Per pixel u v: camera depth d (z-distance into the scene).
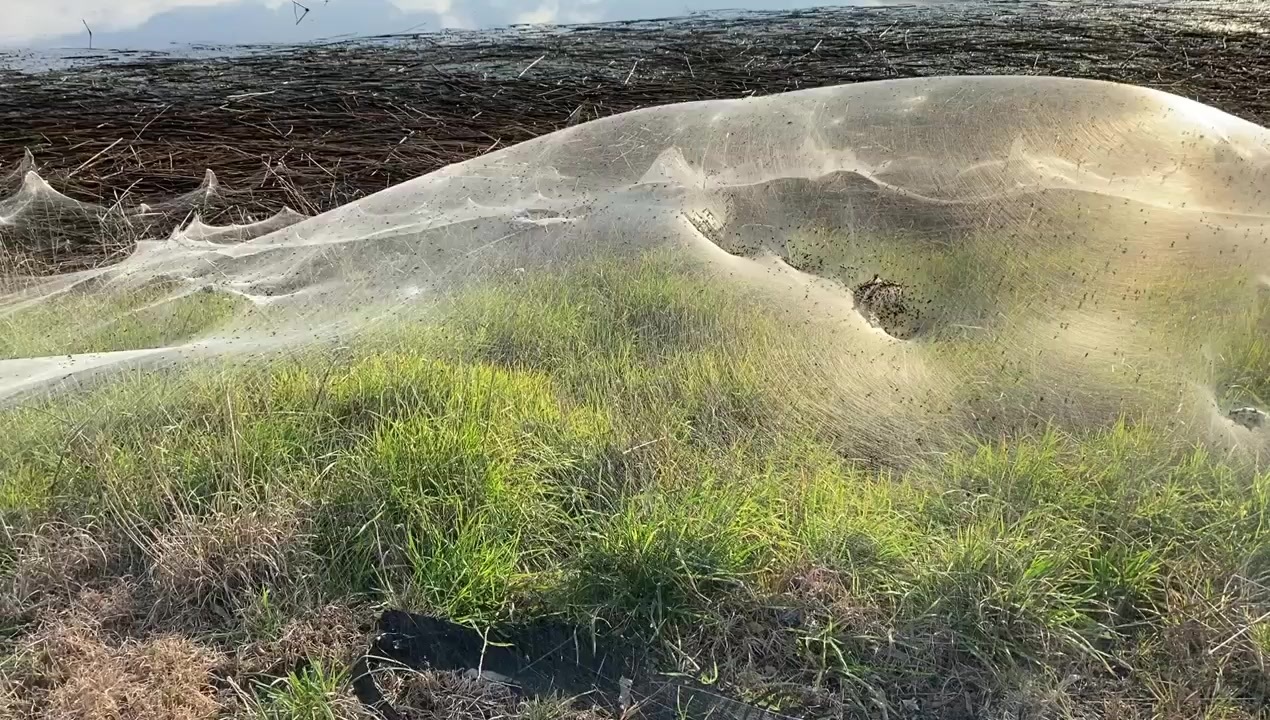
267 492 3.49
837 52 11.42
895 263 5.37
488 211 6.32
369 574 3.28
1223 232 4.99
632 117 7.35
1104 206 5.30
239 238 6.59
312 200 7.34
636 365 4.50
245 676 2.92
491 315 4.99
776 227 5.87
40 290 5.79
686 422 4.05
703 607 3.10
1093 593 3.15
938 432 4.01
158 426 4.00
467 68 11.34
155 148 8.66
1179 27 12.30
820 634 2.99
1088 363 4.32
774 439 3.98
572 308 5.01
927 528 3.43
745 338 4.62
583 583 3.15
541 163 6.97
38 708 2.78
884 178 5.96
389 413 4.02
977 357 4.44
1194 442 3.80
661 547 3.17
